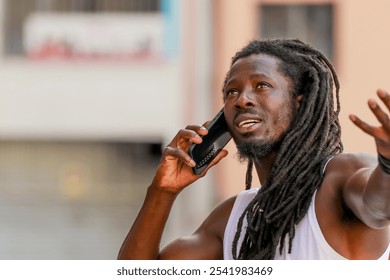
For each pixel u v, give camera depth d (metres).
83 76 47.03
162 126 46.56
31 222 48.34
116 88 46.78
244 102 6.99
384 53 45.88
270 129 7.01
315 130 6.99
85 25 46.94
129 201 48.56
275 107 7.00
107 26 46.81
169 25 46.19
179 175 7.40
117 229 48.28
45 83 47.19
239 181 44.28
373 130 5.89
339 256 6.68
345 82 45.88
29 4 47.31
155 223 7.46
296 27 46.62
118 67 46.72
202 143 7.45
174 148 7.33
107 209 48.56
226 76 7.48
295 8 46.50
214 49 45.56
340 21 46.09
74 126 47.25
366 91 45.84
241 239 7.34
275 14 46.47
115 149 48.47
